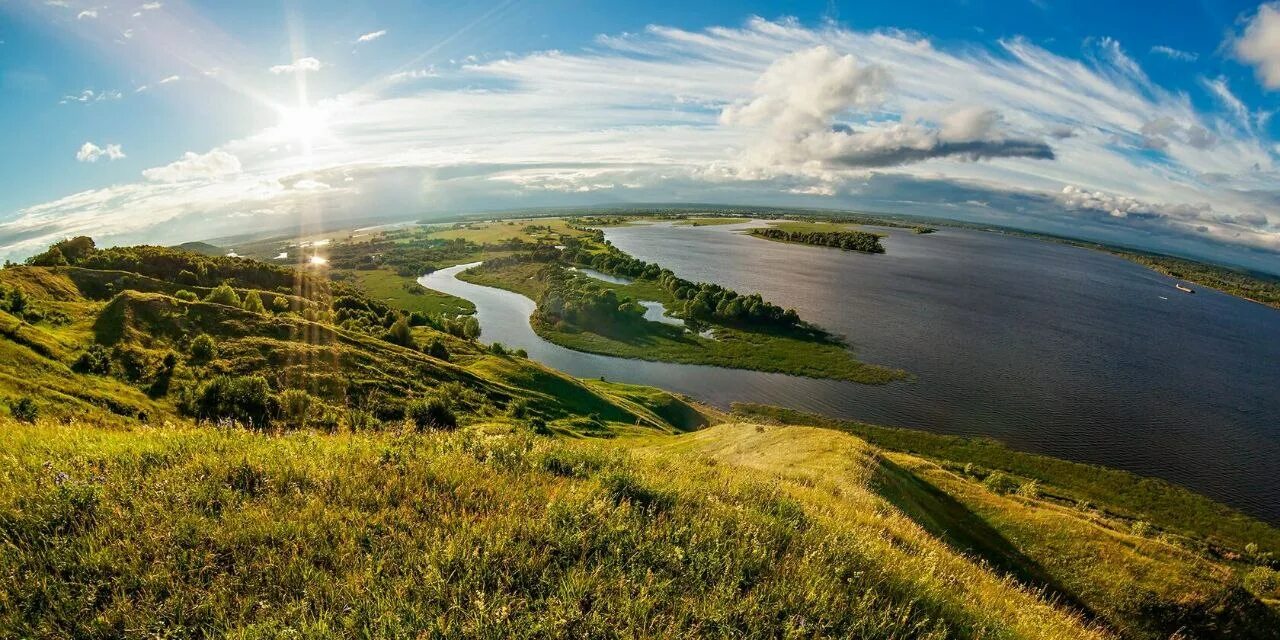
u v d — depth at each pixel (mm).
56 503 5594
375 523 5926
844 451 34812
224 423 9102
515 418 69062
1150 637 24688
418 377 71312
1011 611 8227
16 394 39719
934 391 101750
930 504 31422
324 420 32031
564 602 4875
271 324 71875
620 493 7535
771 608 5359
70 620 4504
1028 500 36156
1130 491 69062
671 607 5145
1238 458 79312
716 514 7418
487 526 5957
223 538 5359
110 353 55781
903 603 6227
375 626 4473
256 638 4328
